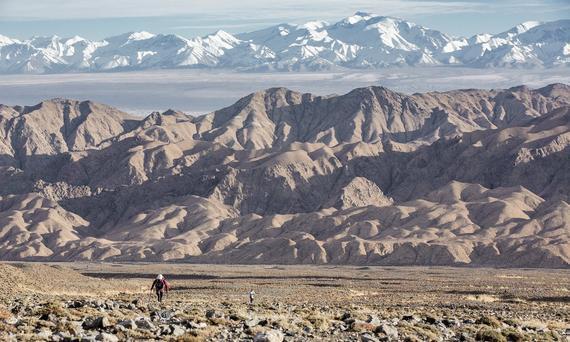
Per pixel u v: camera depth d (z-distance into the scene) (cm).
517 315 12356
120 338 6334
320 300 17288
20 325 6838
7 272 18012
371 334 7344
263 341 6406
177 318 7900
